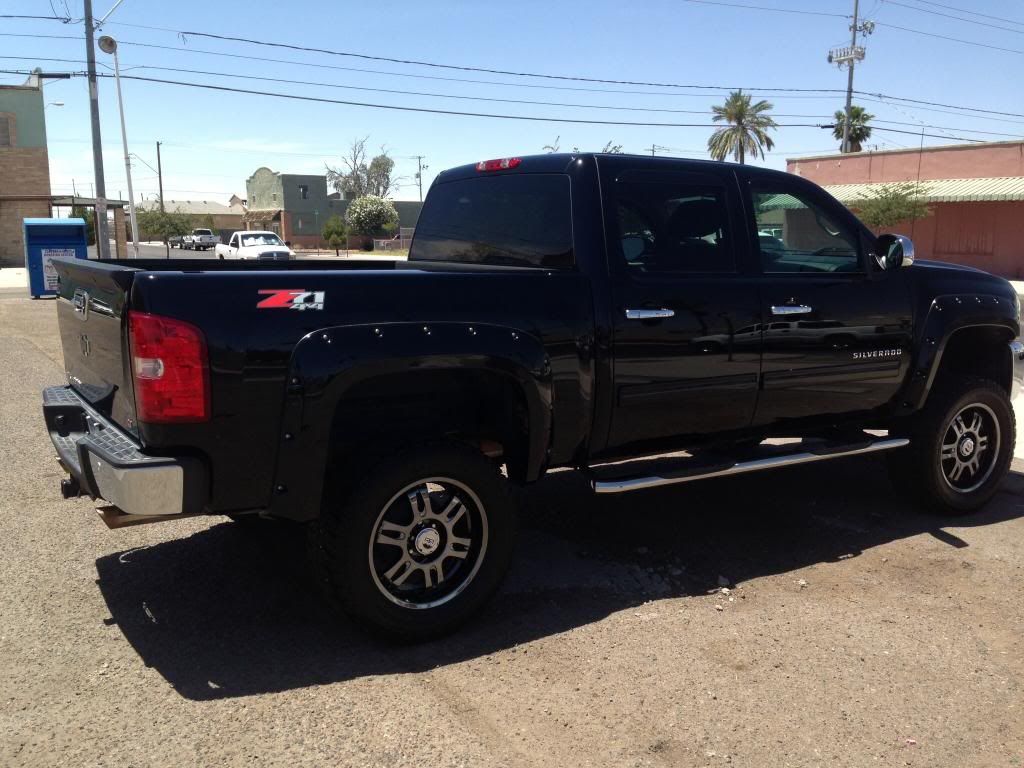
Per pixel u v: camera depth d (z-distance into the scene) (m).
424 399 4.23
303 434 3.43
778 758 3.01
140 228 74.75
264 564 4.62
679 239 4.48
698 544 5.04
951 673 3.60
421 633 3.76
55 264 4.58
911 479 5.47
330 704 3.29
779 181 4.88
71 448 3.89
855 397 5.10
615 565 4.71
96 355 3.88
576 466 4.34
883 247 5.17
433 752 3.00
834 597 4.33
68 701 3.28
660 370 4.32
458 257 5.07
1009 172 34.81
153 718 3.17
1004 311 5.68
